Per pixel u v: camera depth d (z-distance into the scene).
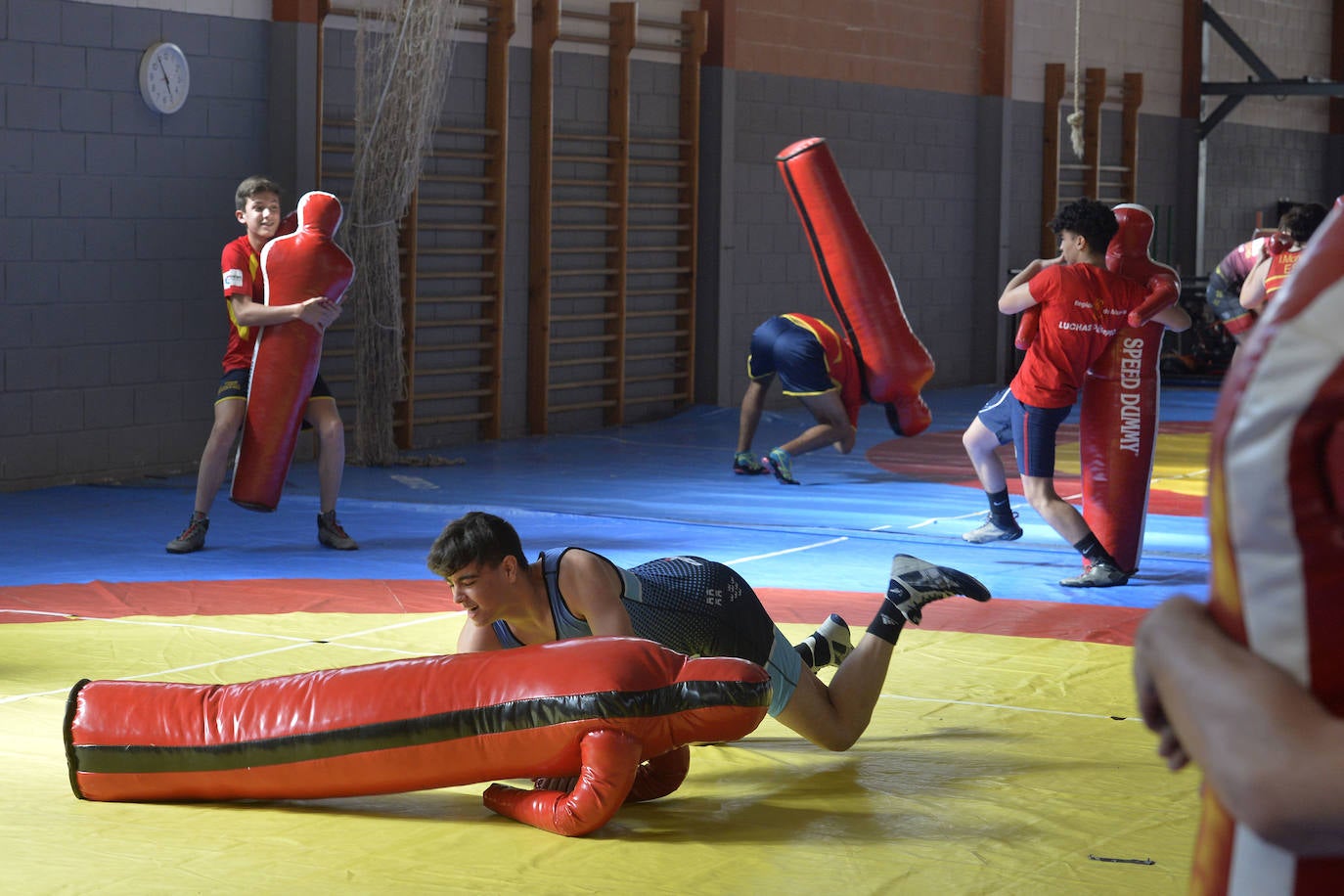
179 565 6.20
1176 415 12.91
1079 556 6.59
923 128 14.58
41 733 3.71
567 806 2.89
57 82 8.24
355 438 9.77
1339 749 0.82
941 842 2.92
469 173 10.69
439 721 2.90
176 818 3.04
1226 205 18.70
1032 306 5.92
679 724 2.88
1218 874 0.96
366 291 9.40
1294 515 0.88
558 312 11.50
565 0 11.29
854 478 9.12
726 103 12.44
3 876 2.69
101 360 8.58
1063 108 16.17
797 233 13.38
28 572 5.99
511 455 10.19
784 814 3.10
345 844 2.88
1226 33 17.73
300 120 9.34
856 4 13.68
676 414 12.55
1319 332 0.87
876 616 3.56
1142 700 0.98
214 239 9.14
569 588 3.12
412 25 9.26
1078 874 2.73
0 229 8.04
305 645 4.70
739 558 6.45
